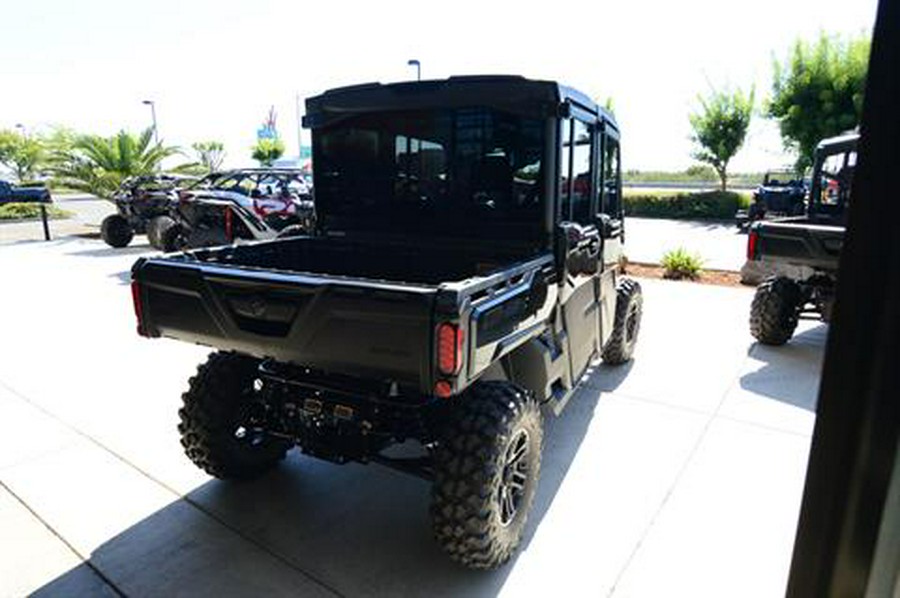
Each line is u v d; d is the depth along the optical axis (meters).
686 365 4.91
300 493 3.00
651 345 5.46
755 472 3.21
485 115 2.90
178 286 2.45
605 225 3.54
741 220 17.64
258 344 2.29
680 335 5.79
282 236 3.72
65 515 2.78
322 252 3.57
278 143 33.62
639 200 24.17
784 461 3.32
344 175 3.45
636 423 3.80
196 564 2.46
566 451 3.43
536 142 2.79
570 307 3.15
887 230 0.65
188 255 2.80
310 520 2.78
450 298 1.89
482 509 2.22
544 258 2.75
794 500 2.95
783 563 2.48
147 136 15.96
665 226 19.45
